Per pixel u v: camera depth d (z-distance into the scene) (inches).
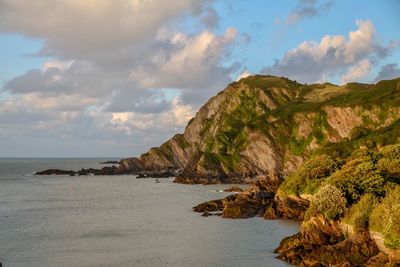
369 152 3329.2
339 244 1923.0
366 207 2031.3
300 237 2235.5
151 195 5428.2
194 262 2112.5
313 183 3270.2
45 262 2160.4
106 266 2074.3
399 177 2502.5
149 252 2333.9
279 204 3484.3
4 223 3321.9
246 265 2032.5
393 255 1752.0
